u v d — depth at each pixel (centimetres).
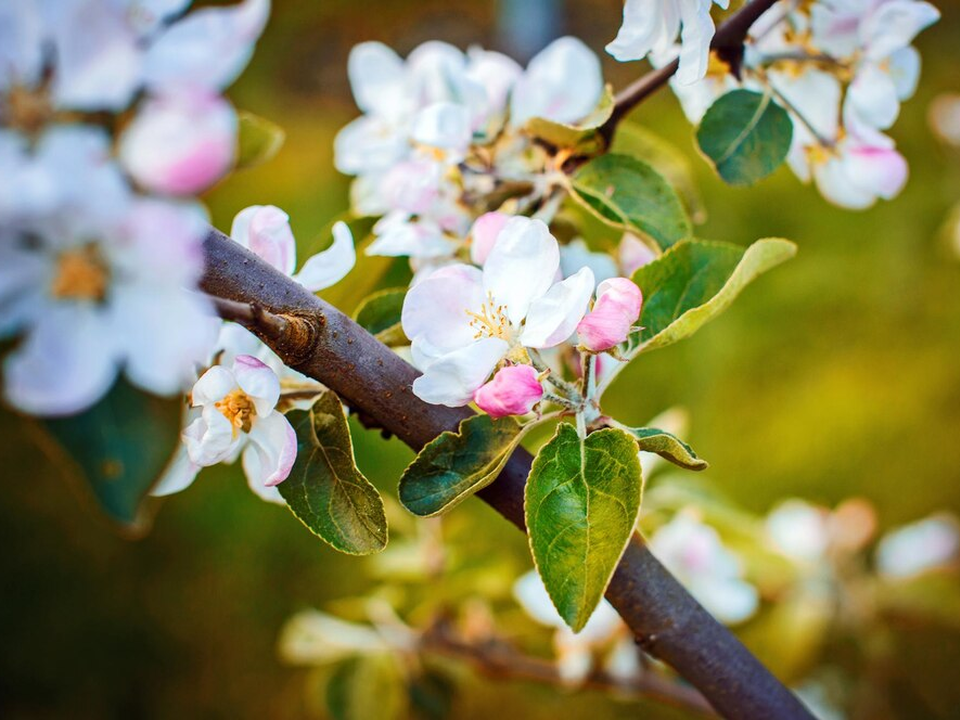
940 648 87
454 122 46
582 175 47
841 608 73
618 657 59
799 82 47
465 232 47
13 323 33
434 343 41
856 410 107
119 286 33
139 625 96
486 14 191
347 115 167
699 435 107
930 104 143
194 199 34
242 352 42
